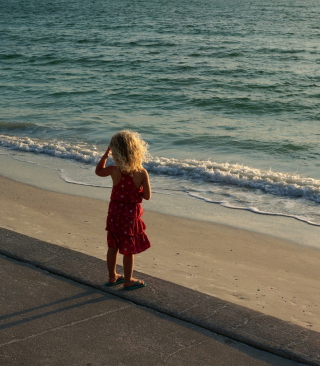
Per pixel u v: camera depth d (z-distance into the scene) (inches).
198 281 200.4
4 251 184.1
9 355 120.3
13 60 1200.8
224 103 723.4
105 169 156.4
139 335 131.3
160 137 539.8
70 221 290.7
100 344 126.3
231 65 1091.3
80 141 531.5
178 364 118.2
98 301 150.4
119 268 177.3
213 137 533.6
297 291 198.4
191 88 845.8
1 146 514.0
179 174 406.3
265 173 396.2
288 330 133.8
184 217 306.7
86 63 1144.8
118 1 4862.2
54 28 2057.1
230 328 133.8
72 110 693.3
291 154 467.8
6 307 144.5
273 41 1566.2
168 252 243.0
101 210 316.8
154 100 754.8
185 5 4126.5
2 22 2391.7
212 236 273.4
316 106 697.0
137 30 1953.7
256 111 677.3
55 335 130.0
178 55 1261.1
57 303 148.0
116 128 585.6
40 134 565.3
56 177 402.0
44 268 171.8
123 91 823.7
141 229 157.8
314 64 1100.5
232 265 228.1
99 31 1920.5
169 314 142.6
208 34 1804.9
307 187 352.5
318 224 292.2
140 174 153.9
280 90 815.7
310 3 4670.3
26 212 306.5
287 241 266.5
